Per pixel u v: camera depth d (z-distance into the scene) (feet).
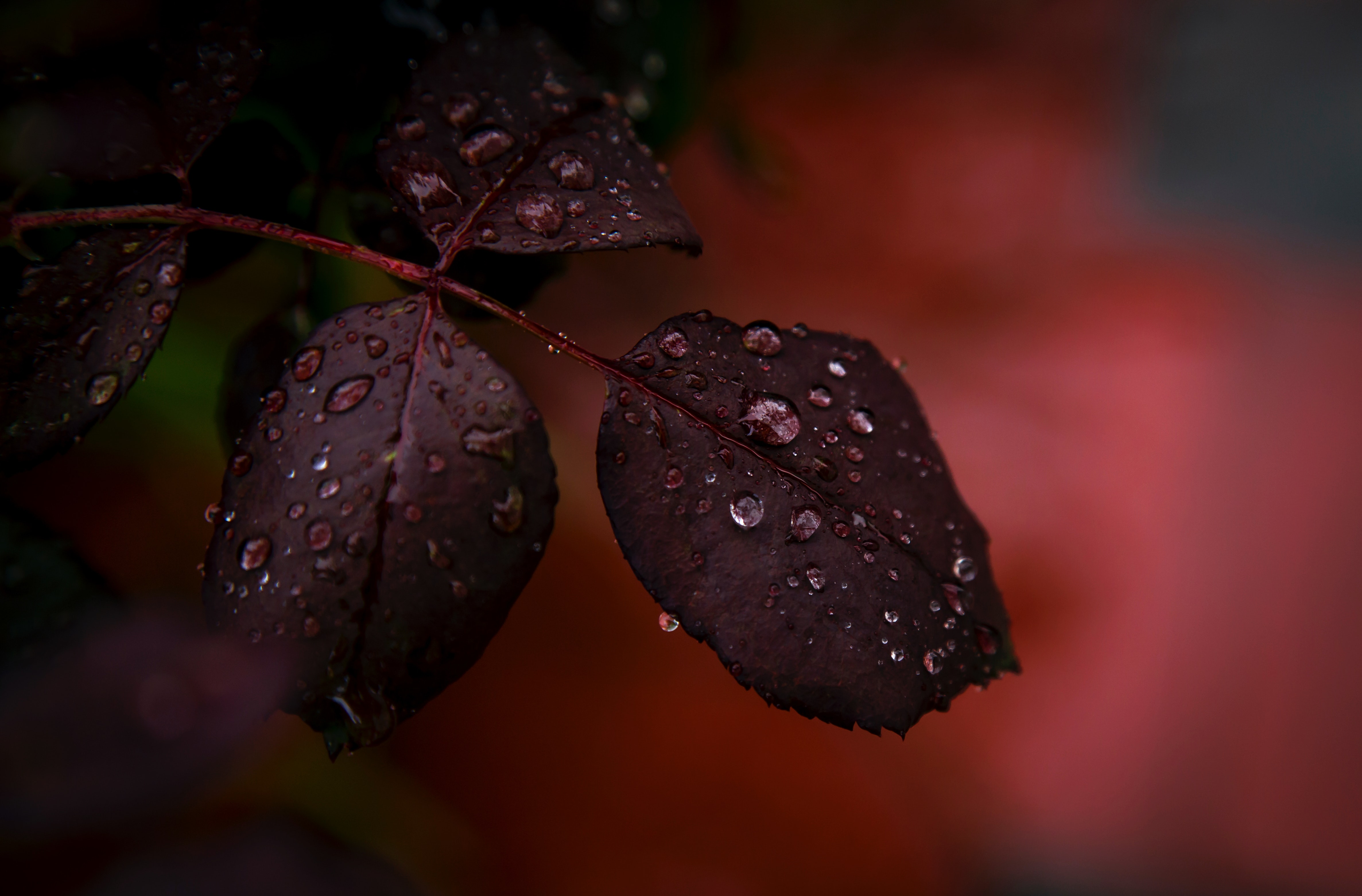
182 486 1.01
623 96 0.88
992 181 1.84
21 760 0.65
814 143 1.76
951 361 1.71
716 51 1.10
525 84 0.73
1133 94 1.99
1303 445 1.74
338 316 0.68
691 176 1.62
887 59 1.79
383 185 0.73
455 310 0.73
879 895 1.24
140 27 0.70
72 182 0.70
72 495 0.96
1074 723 1.57
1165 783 1.51
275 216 0.74
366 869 0.72
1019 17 1.89
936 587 0.69
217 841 0.70
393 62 0.77
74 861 0.66
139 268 0.69
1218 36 2.05
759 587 0.68
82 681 0.66
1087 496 1.65
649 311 1.44
